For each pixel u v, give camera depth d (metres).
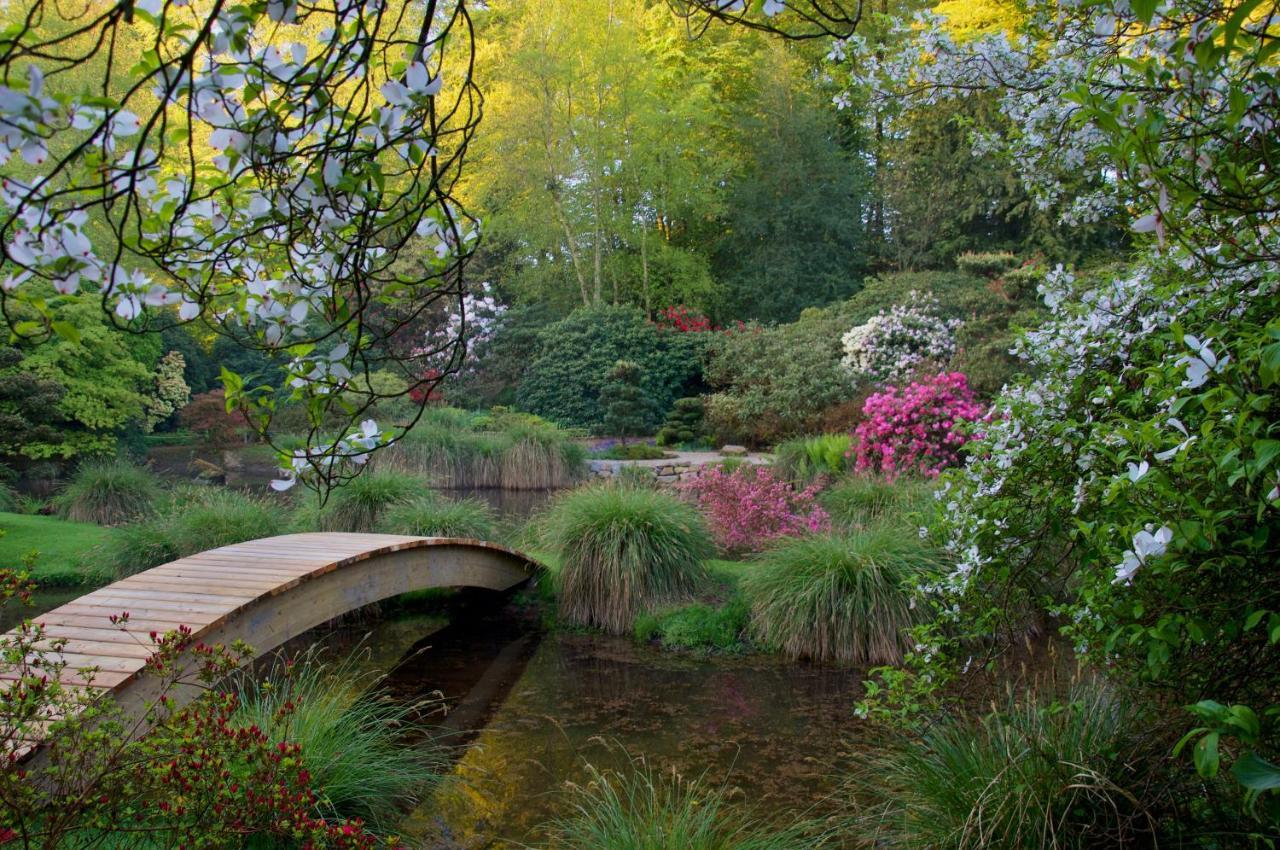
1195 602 1.64
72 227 1.05
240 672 3.99
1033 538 2.37
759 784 3.54
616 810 2.84
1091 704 2.59
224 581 4.22
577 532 6.05
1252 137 1.37
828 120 18.52
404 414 12.78
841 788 3.42
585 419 14.80
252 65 1.06
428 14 1.19
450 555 5.66
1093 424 2.10
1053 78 2.62
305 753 2.99
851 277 18.27
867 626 5.05
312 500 7.32
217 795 2.20
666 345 15.48
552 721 4.30
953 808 2.51
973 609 2.69
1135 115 1.21
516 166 15.90
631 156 16.81
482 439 12.16
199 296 1.36
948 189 15.91
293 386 1.49
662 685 4.81
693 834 2.67
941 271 16.05
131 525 6.74
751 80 19.62
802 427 12.50
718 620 5.56
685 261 17.84
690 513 6.44
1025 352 2.61
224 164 1.18
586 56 16.25
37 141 0.91
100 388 11.48
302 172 1.22
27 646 2.21
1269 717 1.76
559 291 18.03
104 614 3.74
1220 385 1.38
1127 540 1.68
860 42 3.03
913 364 12.42
